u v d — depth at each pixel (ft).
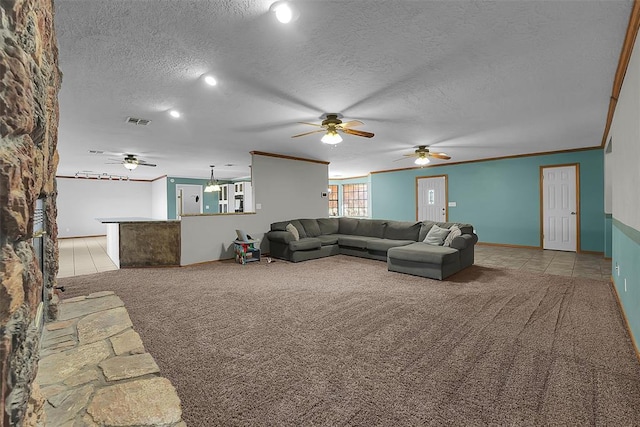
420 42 6.79
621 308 9.64
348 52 7.18
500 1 5.45
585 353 6.97
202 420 4.91
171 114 11.54
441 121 12.94
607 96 10.14
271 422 4.88
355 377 6.12
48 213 6.54
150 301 10.92
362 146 18.39
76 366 4.83
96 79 8.45
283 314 9.59
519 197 22.76
